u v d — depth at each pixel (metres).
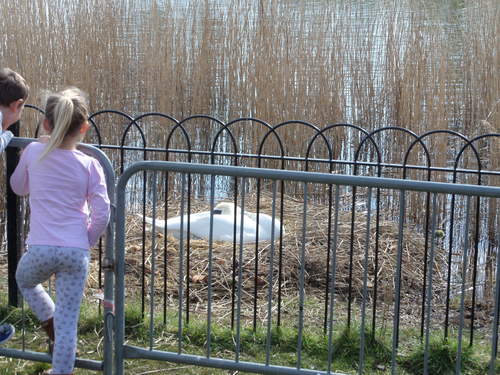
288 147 8.59
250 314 5.51
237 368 3.83
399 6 8.87
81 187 3.60
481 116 8.61
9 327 4.11
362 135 8.76
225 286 6.02
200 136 9.09
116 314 3.84
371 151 8.72
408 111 8.45
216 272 6.18
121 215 3.77
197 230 6.69
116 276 3.81
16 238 5.10
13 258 5.10
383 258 6.51
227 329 5.00
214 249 6.55
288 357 4.71
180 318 3.91
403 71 8.69
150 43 9.02
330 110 8.62
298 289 6.05
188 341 4.87
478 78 8.68
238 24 8.95
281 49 8.70
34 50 8.85
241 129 8.94
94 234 3.61
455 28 9.53
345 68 8.91
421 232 7.63
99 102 9.02
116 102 9.02
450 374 4.57
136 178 8.74
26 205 5.75
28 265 3.58
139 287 5.94
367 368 4.62
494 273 6.71
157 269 6.23
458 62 9.23
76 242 3.56
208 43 9.03
